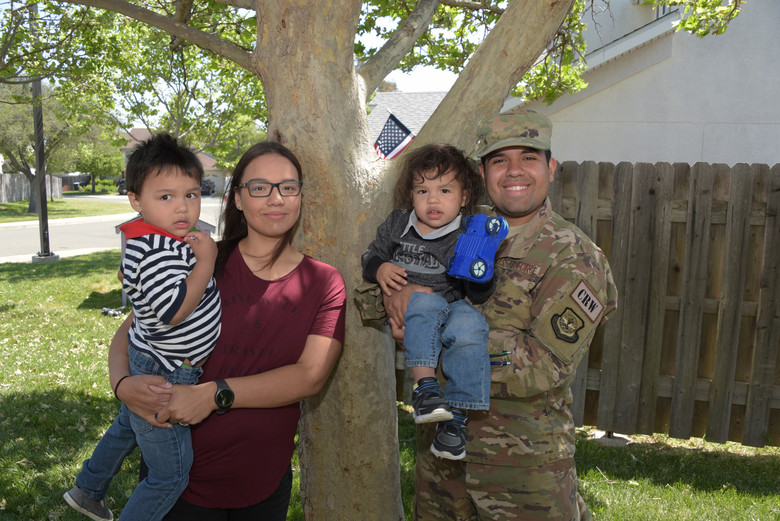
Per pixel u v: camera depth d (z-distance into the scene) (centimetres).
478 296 204
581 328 199
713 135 818
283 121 245
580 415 511
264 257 213
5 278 1177
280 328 206
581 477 429
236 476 206
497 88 258
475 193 226
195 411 190
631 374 492
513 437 208
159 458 198
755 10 787
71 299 987
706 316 483
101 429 471
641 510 377
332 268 220
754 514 374
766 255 460
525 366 200
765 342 466
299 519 357
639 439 530
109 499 360
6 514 347
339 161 246
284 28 237
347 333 254
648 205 477
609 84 826
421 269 220
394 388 275
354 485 265
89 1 329
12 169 4553
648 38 785
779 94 795
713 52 803
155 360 197
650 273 483
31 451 429
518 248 212
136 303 190
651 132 830
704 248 471
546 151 216
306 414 269
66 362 646
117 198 4812
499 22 260
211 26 591
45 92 2741
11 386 566
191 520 209
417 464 244
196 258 195
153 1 841
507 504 211
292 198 206
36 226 2466
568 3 248
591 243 212
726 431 479
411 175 222
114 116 1255
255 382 198
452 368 202
